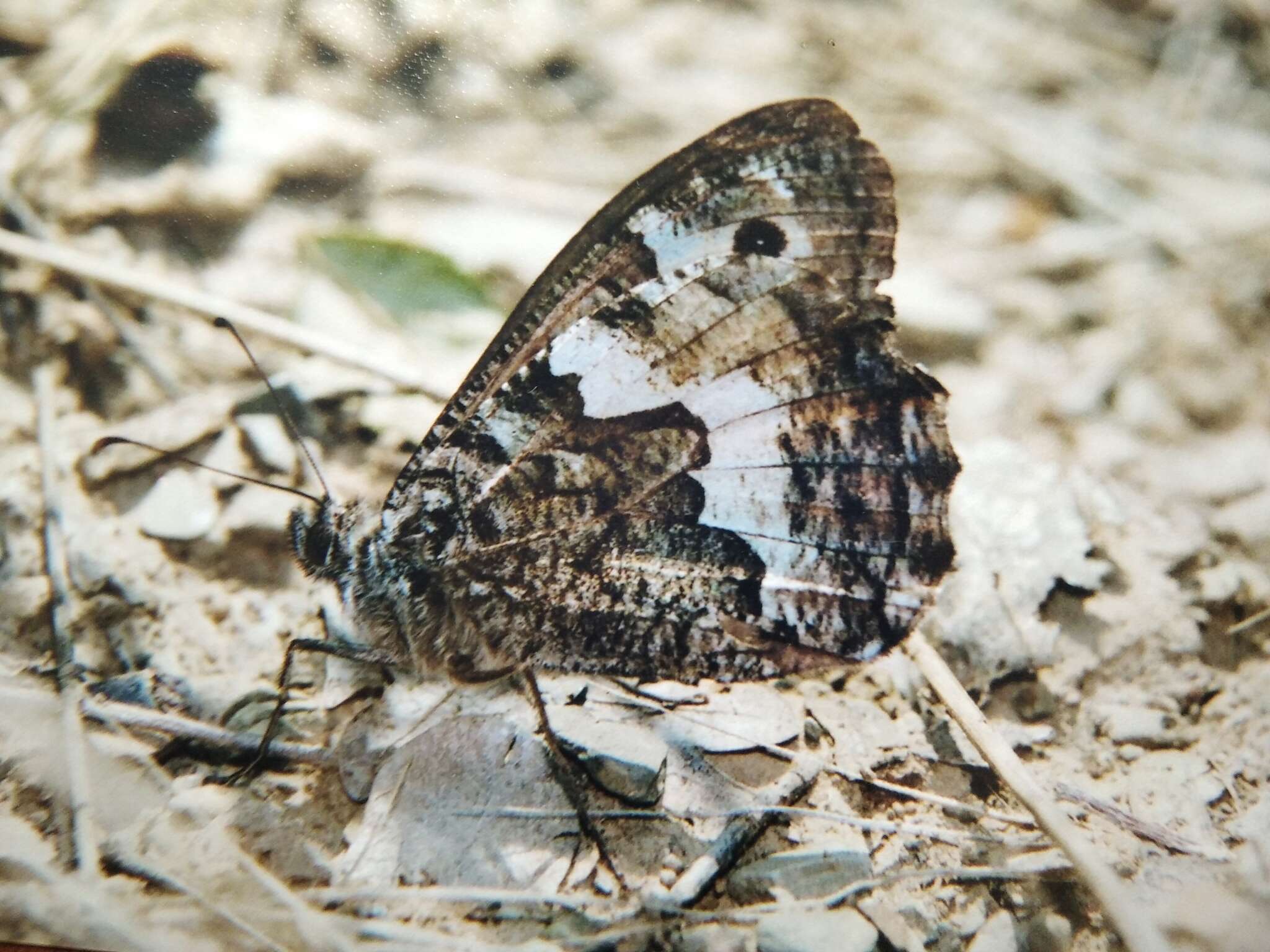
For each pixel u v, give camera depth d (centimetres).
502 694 17
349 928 16
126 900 16
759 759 17
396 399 18
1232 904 16
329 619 17
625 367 17
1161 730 17
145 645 17
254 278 19
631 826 17
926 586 16
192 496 18
